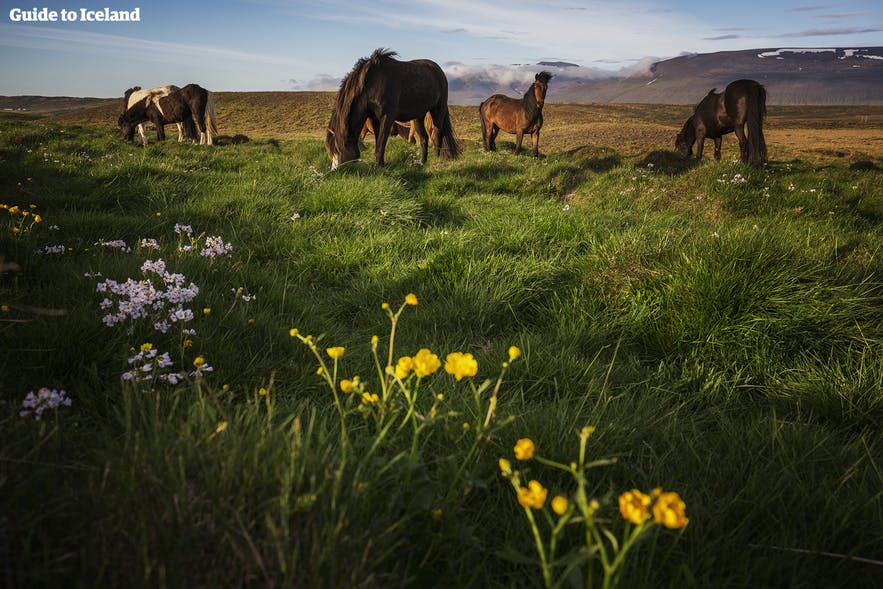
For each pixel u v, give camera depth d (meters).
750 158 12.66
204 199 6.44
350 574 1.21
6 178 7.59
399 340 3.32
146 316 2.56
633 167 11.41
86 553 1.14
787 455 2.15
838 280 3.76
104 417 2.01
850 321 3.43
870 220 7.23
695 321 3.44
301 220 6.07
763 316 3.39
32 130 15.48
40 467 1.39
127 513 1.25
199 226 5.62
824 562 1.64
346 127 10.35
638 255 4.17
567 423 2.30
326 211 6.50
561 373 2.90
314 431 1.98
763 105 12.72
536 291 4.18
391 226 6.11
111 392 2.10
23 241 3.63
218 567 1.18
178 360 2.40
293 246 5.14
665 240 4.40
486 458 1.94
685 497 1.88
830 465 2.17
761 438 2.33
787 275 3.60
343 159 10.38
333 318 3.69
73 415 1.88
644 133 38.69
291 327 3.14
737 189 7.79
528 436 2.07
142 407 1.74
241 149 16.66
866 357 3.16
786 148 30.00
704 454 2.24
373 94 10.35
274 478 1.41
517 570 1.55
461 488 1.63
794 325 3.35
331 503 1.36
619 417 2.42
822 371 3.03
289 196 7.21
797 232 5.96
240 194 6.80
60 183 7.39
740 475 2.02
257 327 2.96
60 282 3.05
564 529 1.60
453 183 9.26
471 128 43.97
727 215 7.34
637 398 2.84
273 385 2.46
